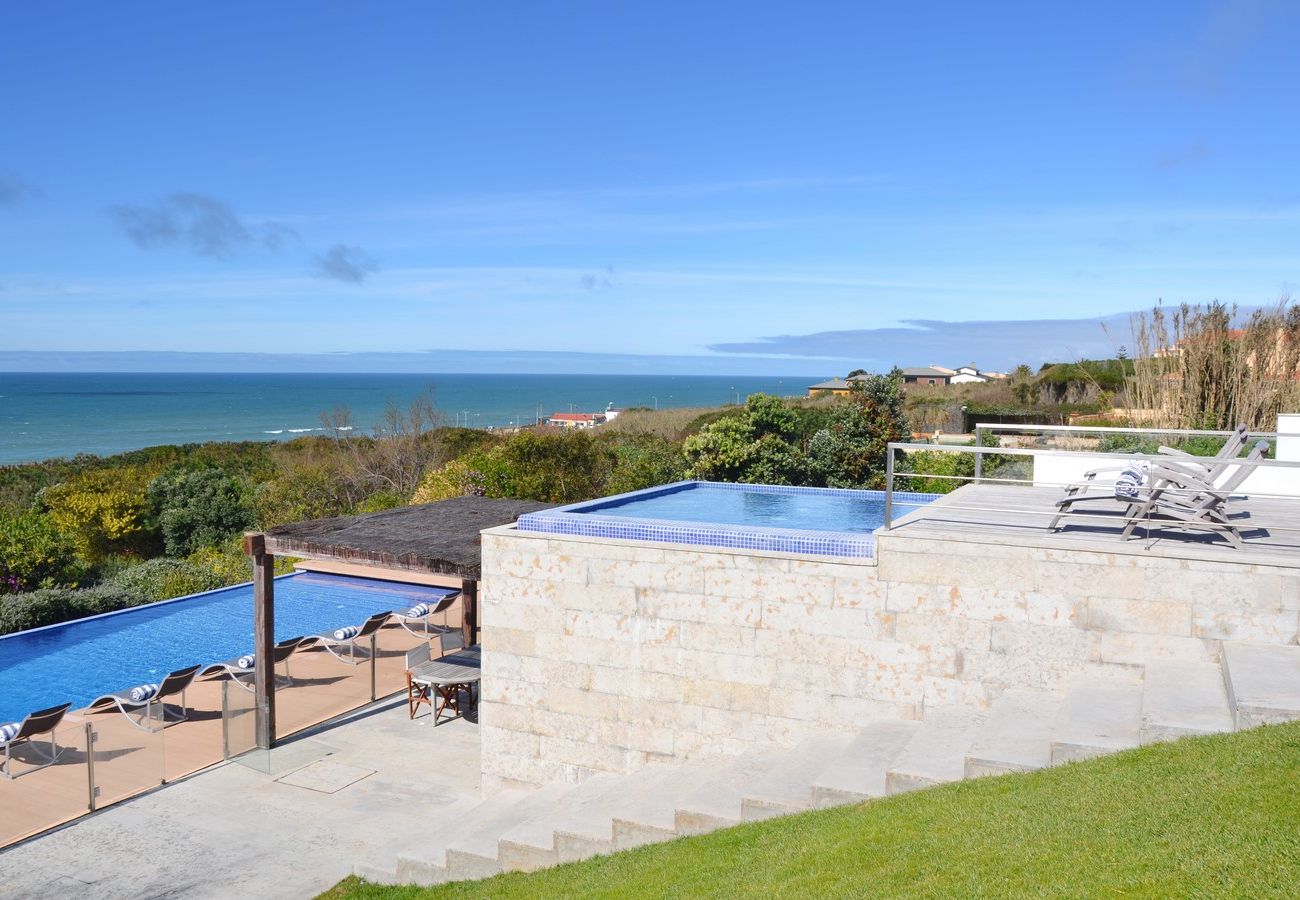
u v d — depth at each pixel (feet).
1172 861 13.21
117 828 29.48
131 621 61.62
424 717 40.78
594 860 21.43
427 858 24.86
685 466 82.38
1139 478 26.30
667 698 27.43
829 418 90.27
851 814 18.76
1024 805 16.48
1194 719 18.11
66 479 120.06
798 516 36.32
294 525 38.88
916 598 24.34
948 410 108.37
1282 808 13.87
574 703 28.76
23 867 26.78
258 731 36.73
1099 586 22.59
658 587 27.27
